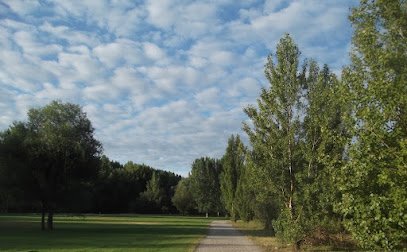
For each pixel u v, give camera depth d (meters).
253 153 21.03
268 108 20.59
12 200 41.06
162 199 117.94
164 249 19.72
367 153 7.41
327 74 21.53
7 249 19.56
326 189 17.56
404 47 8.12
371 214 7.34
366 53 8.45
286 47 20.64
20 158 38.81
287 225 18.97
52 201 38.66
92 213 109.06
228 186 58.75
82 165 41.34
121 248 20.25
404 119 7.09
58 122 40.91
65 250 19.20
